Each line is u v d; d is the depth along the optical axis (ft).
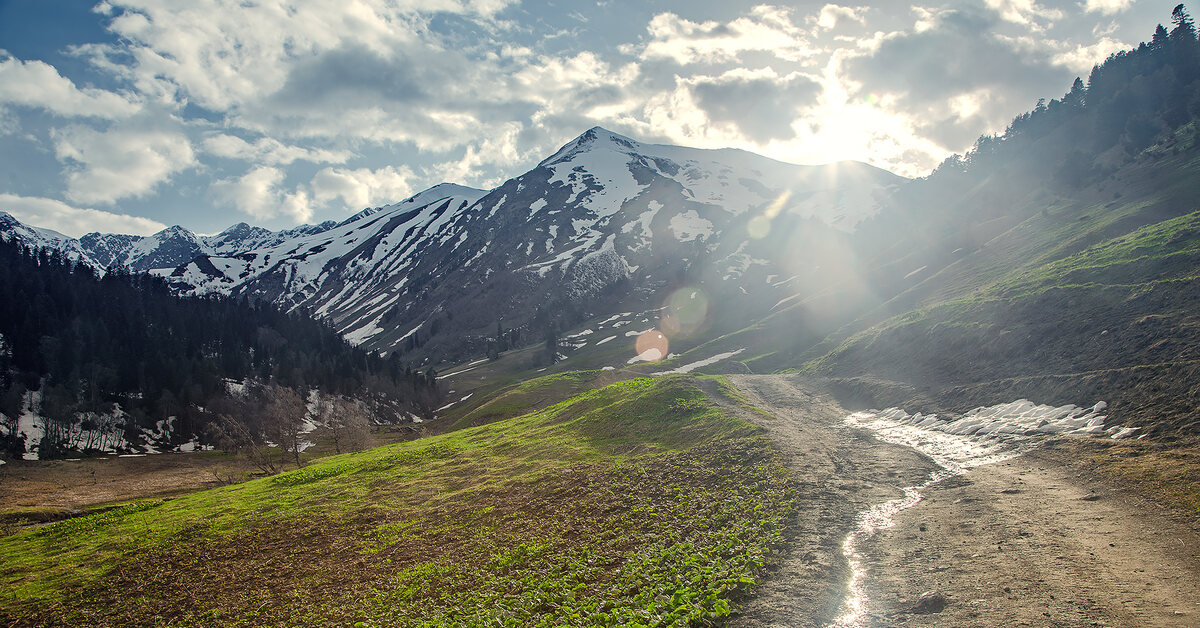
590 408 177.37
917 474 87.61
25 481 275.80
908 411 133.59
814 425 134.82
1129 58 611.88
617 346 618.03
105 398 385.91
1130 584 46.34
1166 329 106.01
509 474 126.11
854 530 66.74
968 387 132.36
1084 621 41.81
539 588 65.87
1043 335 135.23
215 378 425.28
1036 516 63.93
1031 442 93.56
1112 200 308.19
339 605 77.25
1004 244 314.96
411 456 165.89
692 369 335.47
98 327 453.17
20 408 357.00
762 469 93.86
